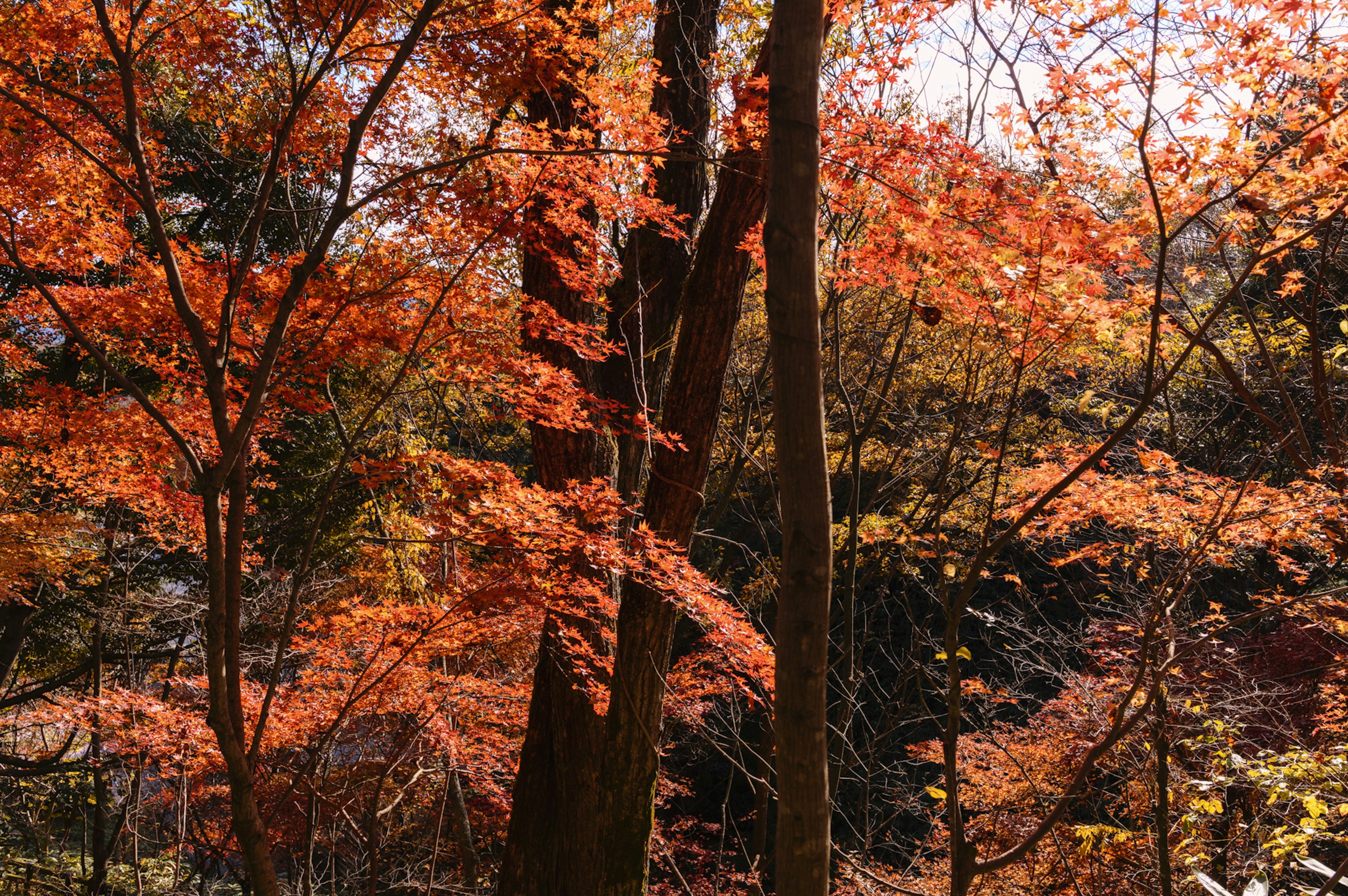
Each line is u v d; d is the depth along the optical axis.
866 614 14.26
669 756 7.87
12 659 10.81
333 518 12.51
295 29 3.93
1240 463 7.47
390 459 3.95
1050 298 3.39
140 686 8.84
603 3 4.58
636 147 4.27
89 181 4.72
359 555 9.92
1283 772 4.07
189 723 5.79
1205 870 5.19
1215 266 6.75
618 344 6.68
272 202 7.20
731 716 7.48
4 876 9.48
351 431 11.68
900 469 11.05
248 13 4.18
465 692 6.35
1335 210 3.12
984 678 11.84
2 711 10.98
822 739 1.75
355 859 8.56
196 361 4.69
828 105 4.14
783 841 1.74
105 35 3.08
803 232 1.75
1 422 5.37
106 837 12.08
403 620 4.93
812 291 1.75
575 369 6.09
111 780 9.52
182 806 7.38
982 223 3.72
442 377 4.70
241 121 4.75
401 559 8.65
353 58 3.95
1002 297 3.61
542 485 6.20
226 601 3.14
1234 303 7.28
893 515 11.57
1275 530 4.44
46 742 11.56
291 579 9.28
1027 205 3.59
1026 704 11.02
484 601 4.42
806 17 1.78
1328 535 4.60
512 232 4.25
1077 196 3.57
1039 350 4.11
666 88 6.46
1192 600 6.73
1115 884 6.10
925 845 9.32
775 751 1.78
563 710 5.96
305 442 12.47
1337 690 5.27
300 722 5.68
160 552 11.41
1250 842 5.01
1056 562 5.70
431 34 4.08
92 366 10.42
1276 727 4.87
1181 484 4.78
